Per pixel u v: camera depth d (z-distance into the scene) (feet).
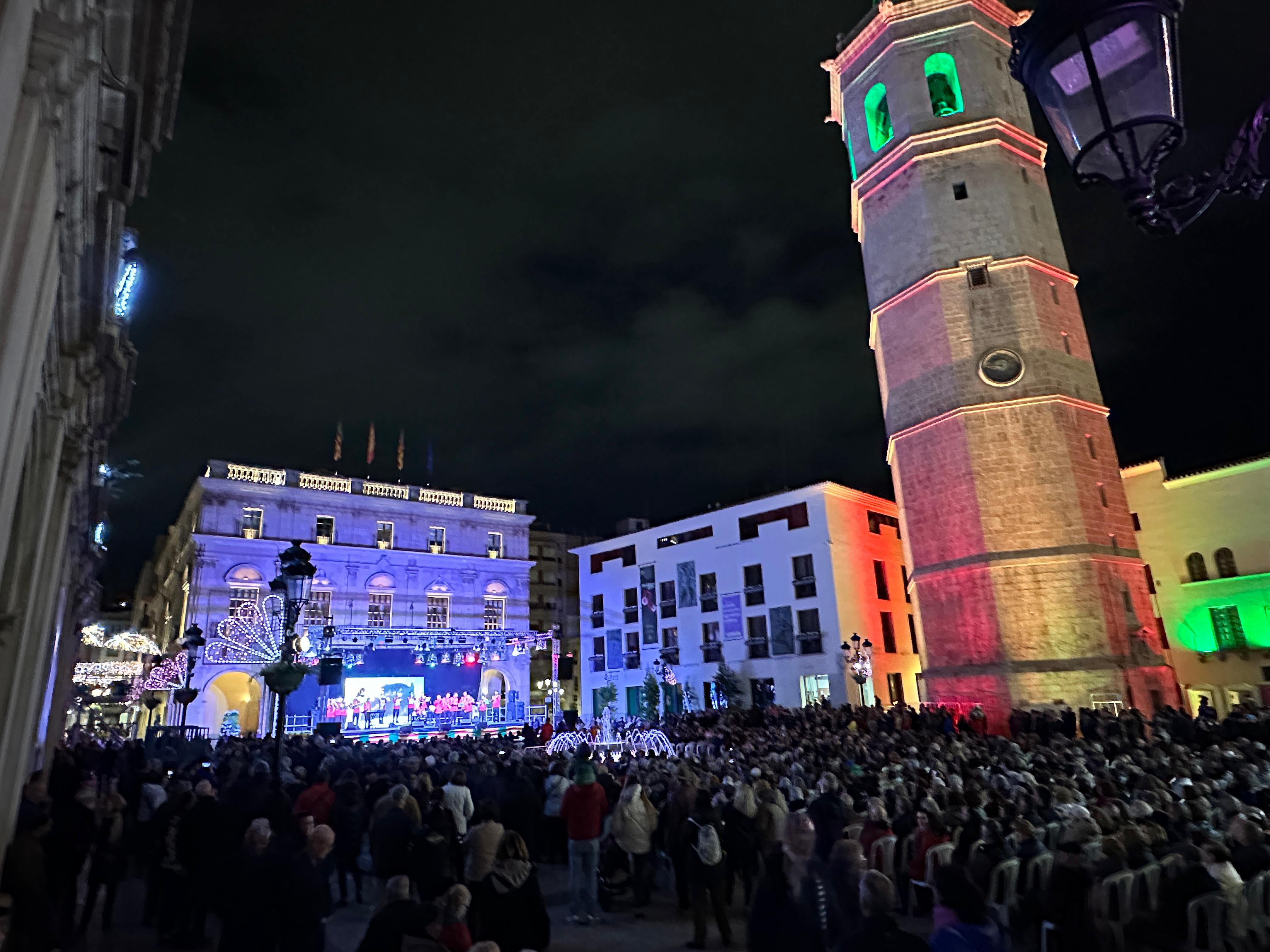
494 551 182.19
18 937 25.43
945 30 118.52
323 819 41.27
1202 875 26.04
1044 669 92.17
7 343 16.58
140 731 167.22
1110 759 57.31
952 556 102.58
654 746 103.40
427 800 42.09
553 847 51.80
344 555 161.38
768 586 161.68
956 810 37.29
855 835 36.40
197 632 84.33
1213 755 51.44
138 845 47.80
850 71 129.29
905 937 17.30
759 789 39.04
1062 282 109.60
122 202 30.66
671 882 45.32
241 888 24.84
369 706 149.89
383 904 21.80
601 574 195.11
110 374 41.73
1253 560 120.06
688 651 171.73
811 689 152.05
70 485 38.65
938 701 101.24
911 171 114.93
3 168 15.40
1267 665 116.47
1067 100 12.17
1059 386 100.53
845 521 160.56
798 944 21.88
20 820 32.45
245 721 153.48
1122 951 27.32
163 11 27.96
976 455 101.50
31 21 15.94
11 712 29.96
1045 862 30.27
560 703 191.21
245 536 153.48
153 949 33.45
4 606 28.63
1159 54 11.47
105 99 25.04
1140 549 131.44
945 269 107.76
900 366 112.88
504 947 24.64
